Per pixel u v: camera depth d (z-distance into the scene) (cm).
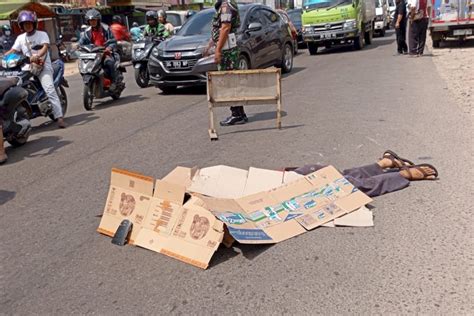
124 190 410
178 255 360
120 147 681
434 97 862
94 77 998
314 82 1133
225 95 695
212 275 336
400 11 1549
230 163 566
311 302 300
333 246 363
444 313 283
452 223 387
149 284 331
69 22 2812
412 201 430
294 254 356
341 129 681
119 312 302
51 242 402
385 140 617
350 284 316
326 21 1803
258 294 312
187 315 295
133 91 1245
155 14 1320
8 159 668
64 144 728
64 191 521
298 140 642
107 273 348
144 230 388
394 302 295
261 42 1161
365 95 920
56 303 316
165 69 1071
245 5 1210
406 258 342
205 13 1192
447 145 584
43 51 788
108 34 1065
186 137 707
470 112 742
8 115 695
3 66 786
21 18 770
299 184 431
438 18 1667
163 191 391
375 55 1642
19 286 339
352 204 414
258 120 777
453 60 1362
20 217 459
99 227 412
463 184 461
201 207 375
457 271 323
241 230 363
